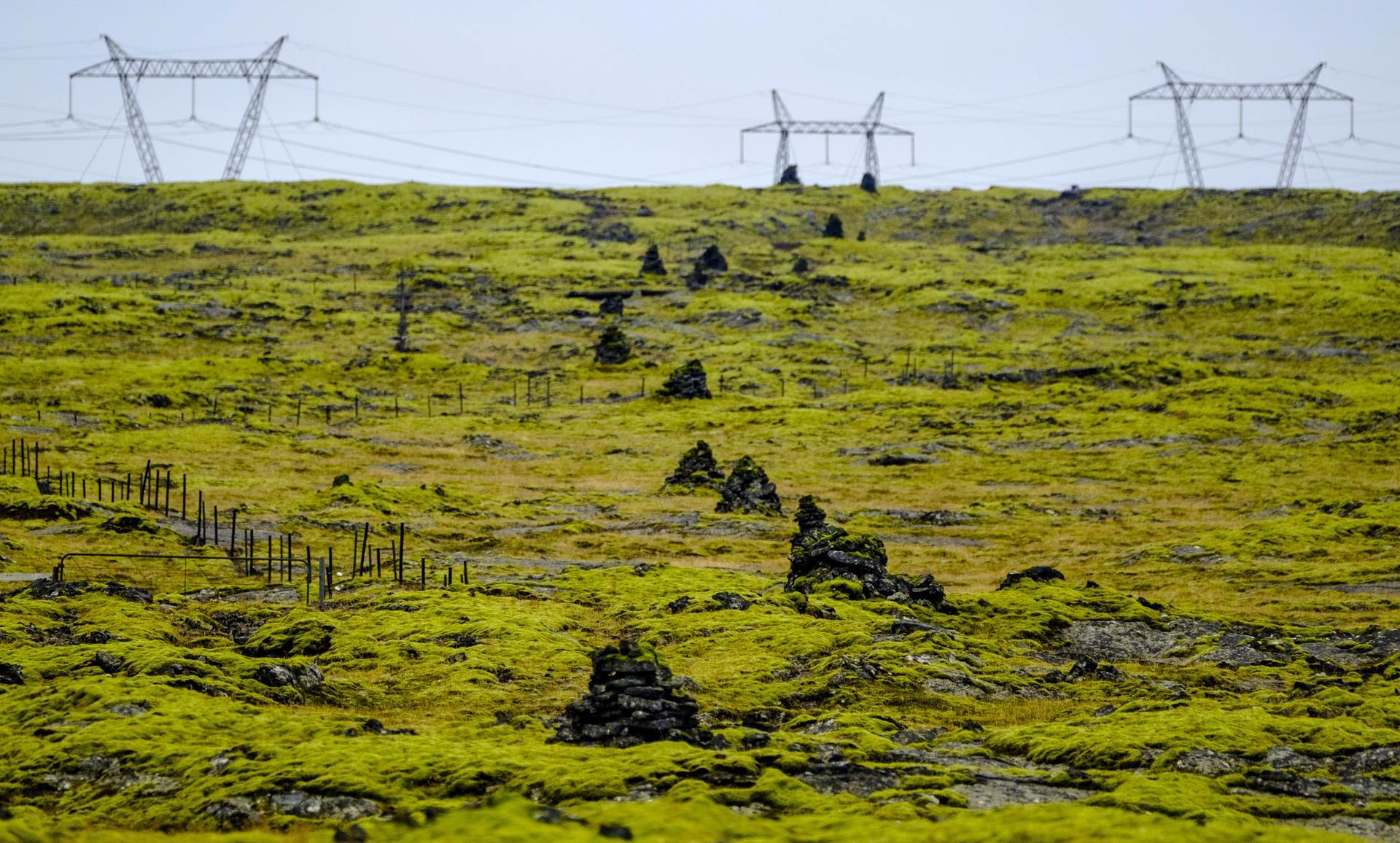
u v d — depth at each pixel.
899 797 91.38
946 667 151.12
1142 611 190.75
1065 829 76.56
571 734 108.62
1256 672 155.25
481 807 80.12
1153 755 107.00
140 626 158.88
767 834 77.31
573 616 187.00
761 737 109.50
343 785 92.31
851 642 162.62
